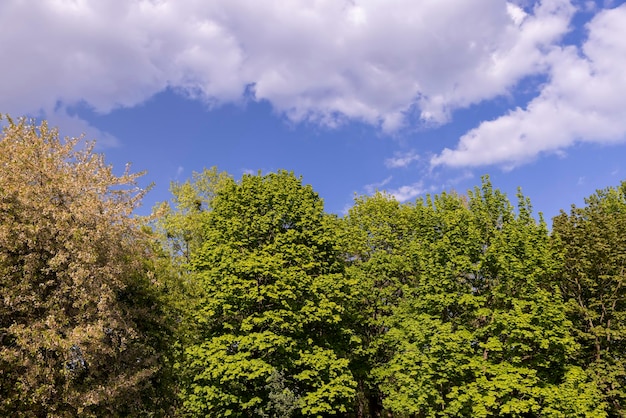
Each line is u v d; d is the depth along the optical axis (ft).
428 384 78.23
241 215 90.07
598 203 105.70
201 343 81.66
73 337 49.11
